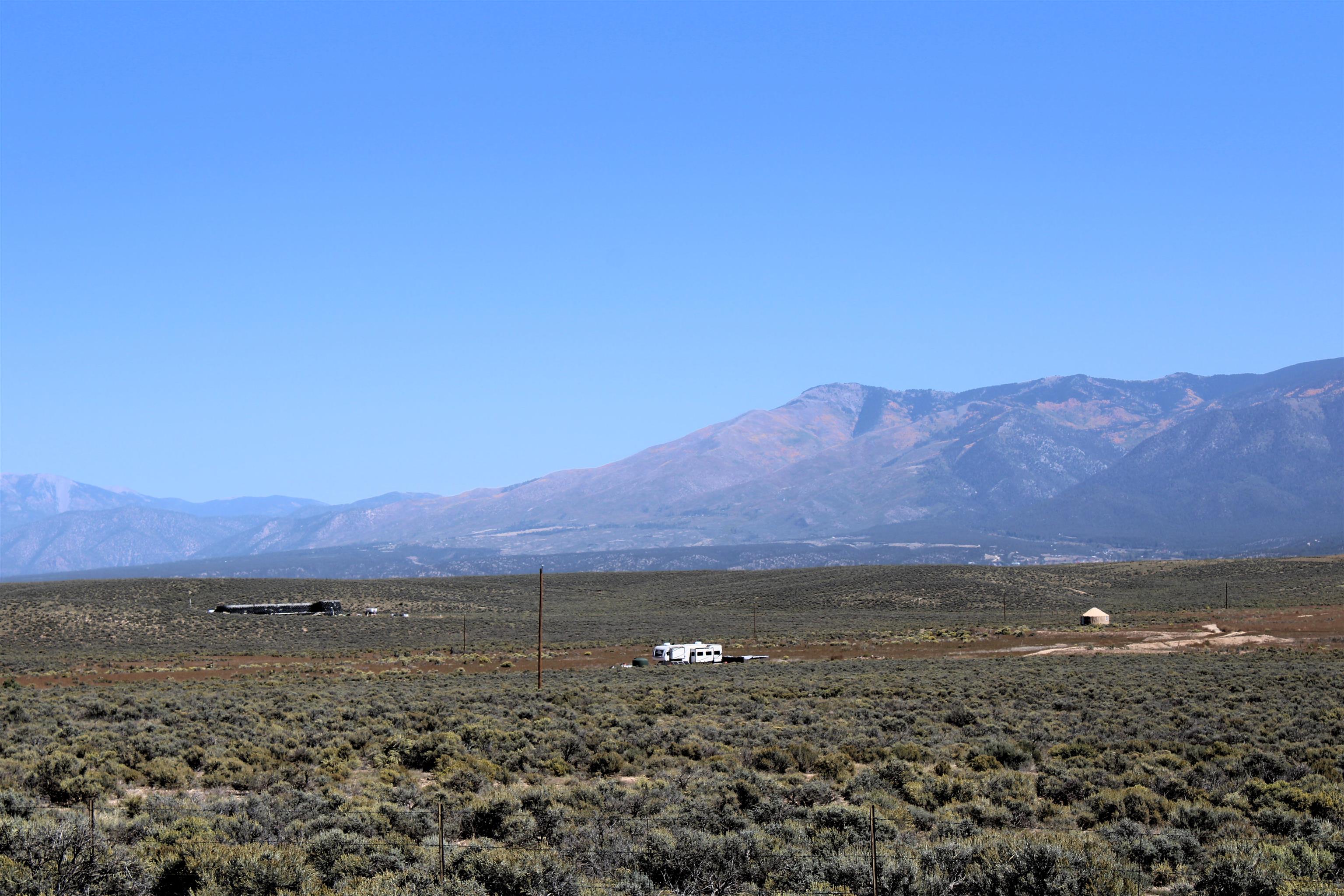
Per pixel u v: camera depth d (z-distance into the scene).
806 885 27.39
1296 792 37.69
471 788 41.78
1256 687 80.88
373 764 48.50
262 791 40.75
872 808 26.50
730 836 30.17
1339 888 26.97
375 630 188.12
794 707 71.44
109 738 52.03
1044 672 98.44
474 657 141.00
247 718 61.69
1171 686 82.00
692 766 47.25
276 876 26.22
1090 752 50.94
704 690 82.75
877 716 66.12
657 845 29.14
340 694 79.56
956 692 79.81
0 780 39.31
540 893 26.42
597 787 39.88
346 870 27.91
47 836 26.19
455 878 26.70
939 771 46.66
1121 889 27.31
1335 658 113.81
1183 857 30.44
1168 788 40.53
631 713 67.75
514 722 62.59
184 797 37.34
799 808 36.22
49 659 135.00
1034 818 37.09
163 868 26.25
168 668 124.38
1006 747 50.16
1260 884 27.28
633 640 167.62
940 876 27.72
